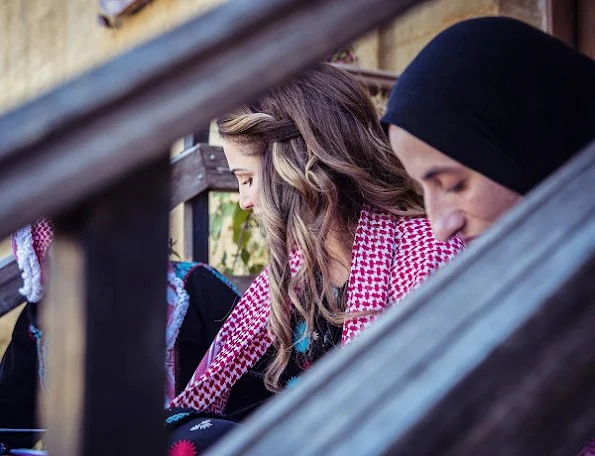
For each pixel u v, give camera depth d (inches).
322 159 61.6
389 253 60.7
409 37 152.1
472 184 39.6
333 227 62.2
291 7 22.2
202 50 21.2
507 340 19.3
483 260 21.7
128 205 21.3
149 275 21.6
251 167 64.9
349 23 23.1
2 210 19.0
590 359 20.3
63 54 195.2
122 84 20.2
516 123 39.3
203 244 113.3
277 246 63.8
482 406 18.9
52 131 19.4
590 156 23.4
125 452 21.3
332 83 63.9
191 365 85.0
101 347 20.9
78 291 20.9
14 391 86.4
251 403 67.6
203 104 21.2
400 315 21.1
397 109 40.6
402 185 62.8
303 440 18.9
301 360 64.3
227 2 22.3
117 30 177.2
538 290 20.1
